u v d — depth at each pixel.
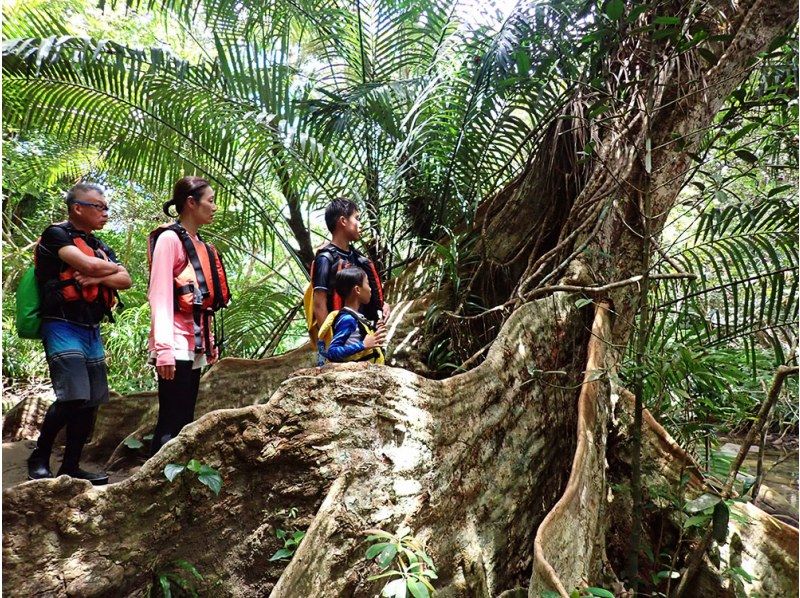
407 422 2.60
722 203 3.15
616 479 3.24
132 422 4.29
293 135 4.47
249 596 2.38
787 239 3.54
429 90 4.52
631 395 3.42
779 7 3.79
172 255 2.93
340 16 5.28
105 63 4.60
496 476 2.93
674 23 2.67
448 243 4.87
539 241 4.32
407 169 4.79
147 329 6.95
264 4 5.22
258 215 5.51
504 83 3.69
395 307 4.43
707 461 3.62
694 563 2.72
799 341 3.44
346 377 2.56
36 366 7.58
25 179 7.52
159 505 2.29
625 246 3.80
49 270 2.75
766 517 2.85
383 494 2.47
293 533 2.42
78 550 2.14
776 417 5.16
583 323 3.62
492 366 3.05
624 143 3.82
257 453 2.43
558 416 3.32
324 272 3.20
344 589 2.29
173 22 8.80
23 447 3.99
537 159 4.55
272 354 6.00
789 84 2.98
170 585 2.27
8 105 4.77
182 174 5.23
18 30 4.71
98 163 6.63
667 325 4.37
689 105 3.78
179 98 4.70
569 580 2.32
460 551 2.68
